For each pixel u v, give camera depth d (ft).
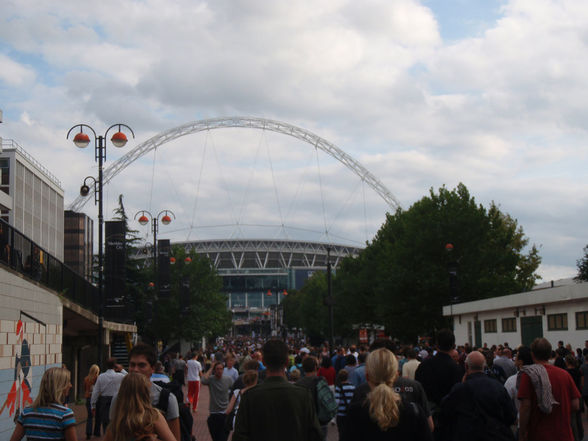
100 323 94.22
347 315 252.42
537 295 124.67
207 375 50.78
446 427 28.45
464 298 181.16
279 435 22.17
